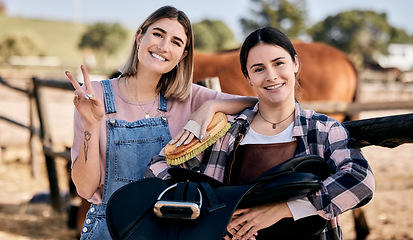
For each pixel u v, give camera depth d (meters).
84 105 1.51
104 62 54.31
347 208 1.26
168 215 1.14
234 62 3.56
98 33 55.47
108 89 1.78
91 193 1.66
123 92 1.80
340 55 3.99
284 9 46.09
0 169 5.78
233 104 1.65
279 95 1.45
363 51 50.41
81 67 1.46
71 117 10.06
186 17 1.73
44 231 3.66
